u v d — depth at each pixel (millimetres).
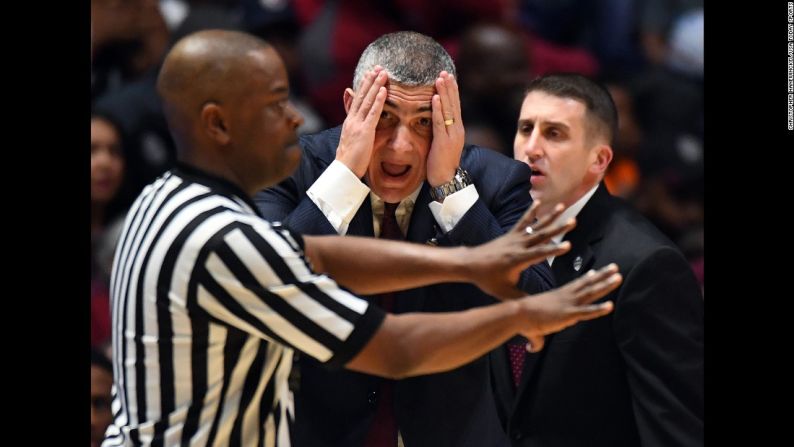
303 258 8773
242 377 8984
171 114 9039
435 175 10750
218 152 9000
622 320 11211
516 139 12469
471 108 18328
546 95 12125
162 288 8773
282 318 8594
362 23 19203
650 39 20766
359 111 10641
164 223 8828
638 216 11836
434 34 19219
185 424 8930
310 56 19219
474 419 11172
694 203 19438
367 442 11039
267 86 8938
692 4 21062
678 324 11195
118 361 9211
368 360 8625
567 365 11422
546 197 12070
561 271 11766
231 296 8609
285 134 9031
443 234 10797
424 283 9008
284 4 19547
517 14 20562
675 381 11086
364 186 10672
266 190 11203
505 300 8797
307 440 10938
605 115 12094
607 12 20641
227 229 8641
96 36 18938
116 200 17734
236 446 8984
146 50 19172
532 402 11586
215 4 19703
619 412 11414
